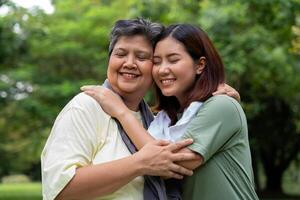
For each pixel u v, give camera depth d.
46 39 13.83
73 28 14.02
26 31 13.18
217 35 10.47
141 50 3.23
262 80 12.90
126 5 14.31
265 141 20.58
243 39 10.60
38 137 16.34
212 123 3.05
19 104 13.21
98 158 3.05
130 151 3.07
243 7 10.27
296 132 20.53
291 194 22.69
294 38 11.12
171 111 3.39
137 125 3.09
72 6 15.84
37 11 14.01
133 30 3.22
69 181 2.92
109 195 3.01
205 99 3.19
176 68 3.19
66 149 2.98
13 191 23.12
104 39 14.00
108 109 3.14
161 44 3.23
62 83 13.42
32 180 37.50
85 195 2.94
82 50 13.73
